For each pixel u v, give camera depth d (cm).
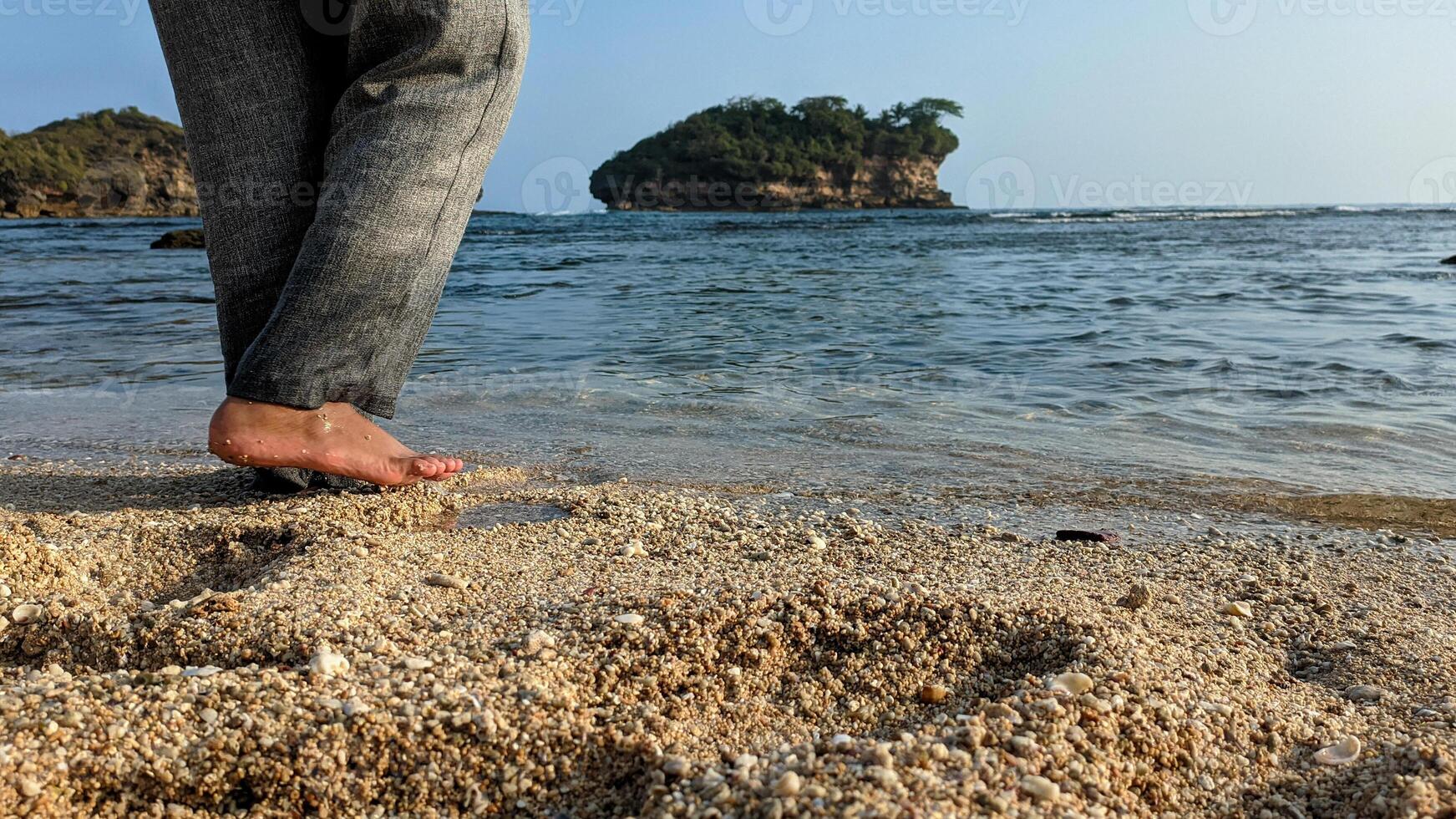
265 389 209
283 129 211
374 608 165
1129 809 119
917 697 149
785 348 564
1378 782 125
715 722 140
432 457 251
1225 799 126
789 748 125
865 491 293
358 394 218
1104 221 3834
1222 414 397
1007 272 1184
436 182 205
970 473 314
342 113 204
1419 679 163
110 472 296
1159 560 229
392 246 204
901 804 108
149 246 1995
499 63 208
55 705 122
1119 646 153
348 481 260
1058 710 129
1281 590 207
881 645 158
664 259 1474
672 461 325
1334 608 197
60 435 358
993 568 218
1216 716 139
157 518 222
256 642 151
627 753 126
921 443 353
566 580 192
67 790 113
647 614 160
